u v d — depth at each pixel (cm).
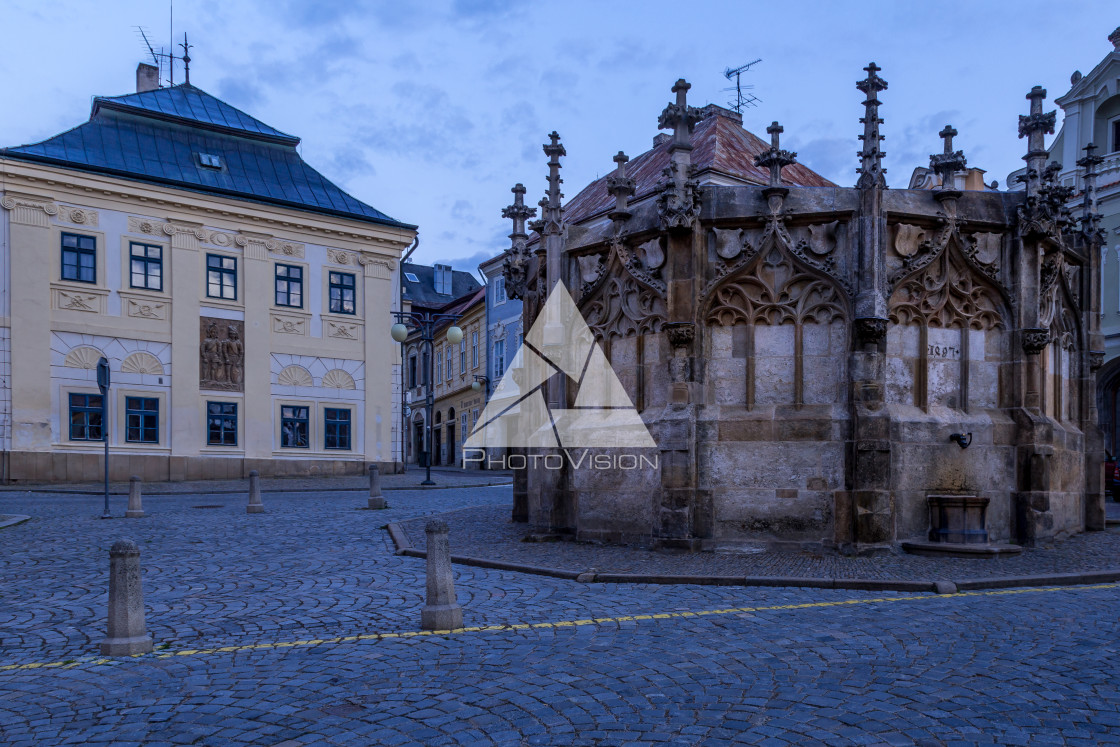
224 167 3806
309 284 3875
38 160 3266
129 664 673
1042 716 532
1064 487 1452
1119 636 742
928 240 1307
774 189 1286
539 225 1538
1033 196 1326
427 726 520
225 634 772
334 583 1033
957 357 1342
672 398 1298
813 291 1288
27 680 632
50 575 1102
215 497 2572
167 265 3544
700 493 1278
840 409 1256
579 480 1405
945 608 871
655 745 486
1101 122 3547
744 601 913
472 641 736
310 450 3834
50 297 3288
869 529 1208
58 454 3269
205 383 3594
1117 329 3453
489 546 1347
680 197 1292
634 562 1160
